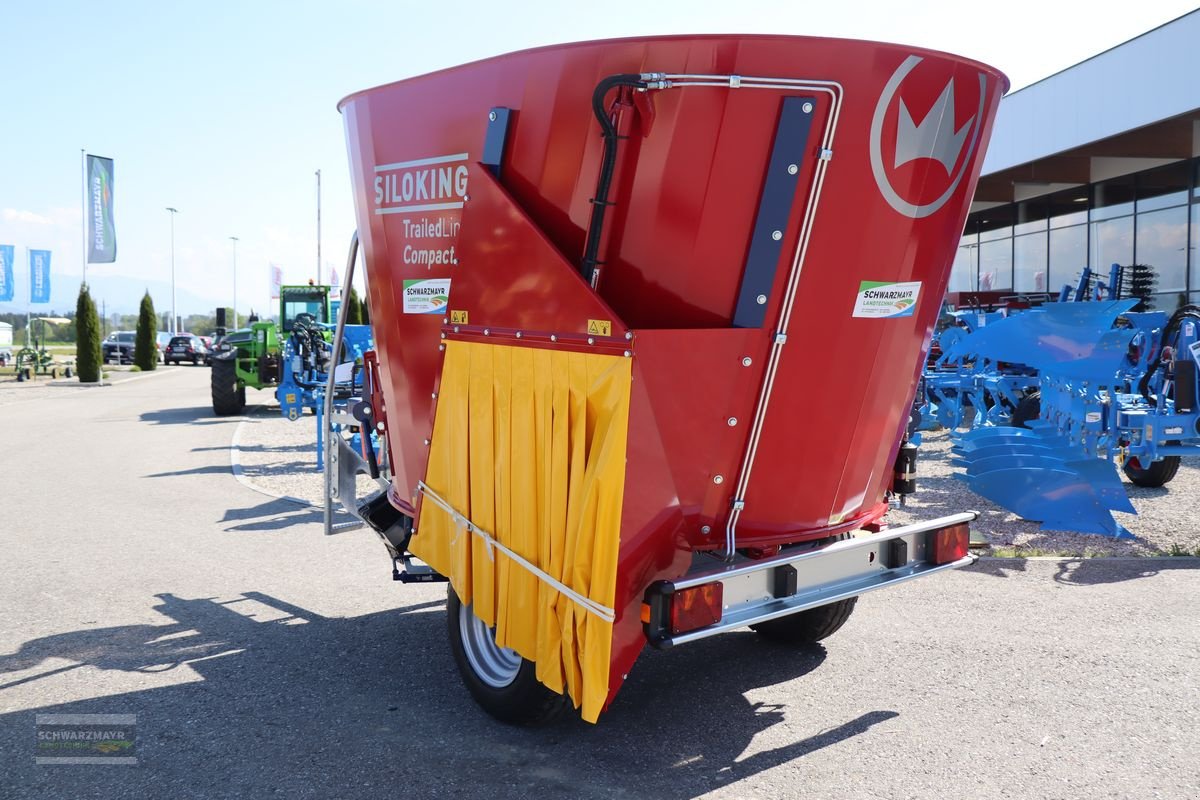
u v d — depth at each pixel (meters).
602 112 2.91
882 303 3.24
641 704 3.89
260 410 18.45
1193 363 7.26
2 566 6.16
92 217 33.38
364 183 4.11
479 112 3.44
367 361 4.71
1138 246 19.44
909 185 3.12
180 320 95.12
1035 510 7.02
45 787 3.17
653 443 2.88
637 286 3.08
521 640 3.22
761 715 3.76
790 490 3.37
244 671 4.28
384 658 4.45
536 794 3.12
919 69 2.99
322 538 7.01
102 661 4.41
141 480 9.66
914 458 4.04
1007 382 10.71
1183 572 5.74
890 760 3.35
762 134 2.91
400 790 3.15
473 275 3.42
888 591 5.41
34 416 17.06
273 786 3.18
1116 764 3.30
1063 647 4.46
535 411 3.11
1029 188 22.41
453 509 3.59
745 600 3.16
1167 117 14.94
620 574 2.85
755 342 3.05
